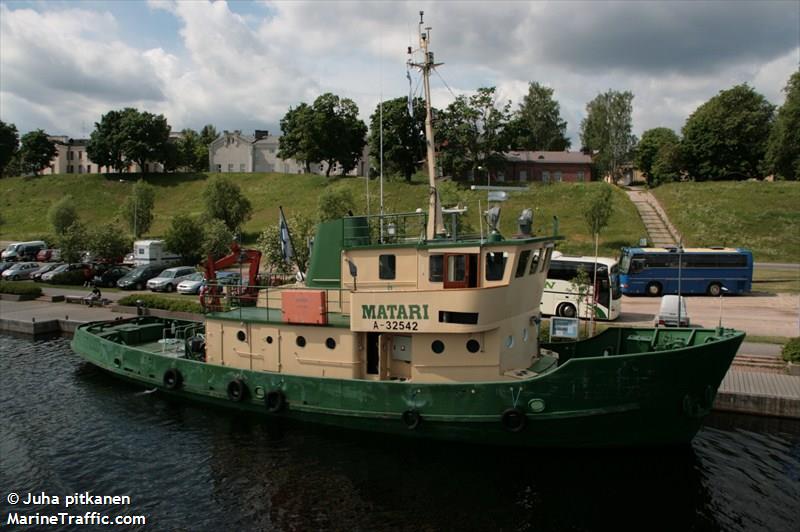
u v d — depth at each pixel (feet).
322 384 48.44
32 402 60.59
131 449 48.98
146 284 136.26
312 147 258.78
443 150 209.77
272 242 114.11
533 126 319.27
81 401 60.64
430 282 46.44
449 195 111.24
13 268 153.07
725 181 229.66
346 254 49.96
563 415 42.47
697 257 116.98
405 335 48.21
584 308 89.97
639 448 43.98
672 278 118.11
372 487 42.52
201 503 40.45
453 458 46.06
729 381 59.47
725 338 42.60
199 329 72.54
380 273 48.60
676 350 40.73
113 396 61.87
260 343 53.47
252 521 38.22
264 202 246.27
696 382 41.91
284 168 316.81
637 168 311.88
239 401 52.80
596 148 316.19
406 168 228.02
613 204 195.00
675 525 37.86
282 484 42.96
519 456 45.27
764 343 72.95
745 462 46.09
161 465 46.06
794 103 216.95
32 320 98.02
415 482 43.24
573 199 201.77
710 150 245.45
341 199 149.38
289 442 49.73
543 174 262.47
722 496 41.09
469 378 46.09
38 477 44.37
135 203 204.95
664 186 224.33
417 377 47.16
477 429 44.32
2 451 48.85
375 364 49.65
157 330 74.33
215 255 156.66
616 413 42.04
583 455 44.37
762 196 191.52
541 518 38.75
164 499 41.04
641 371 41.06
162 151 294.66
